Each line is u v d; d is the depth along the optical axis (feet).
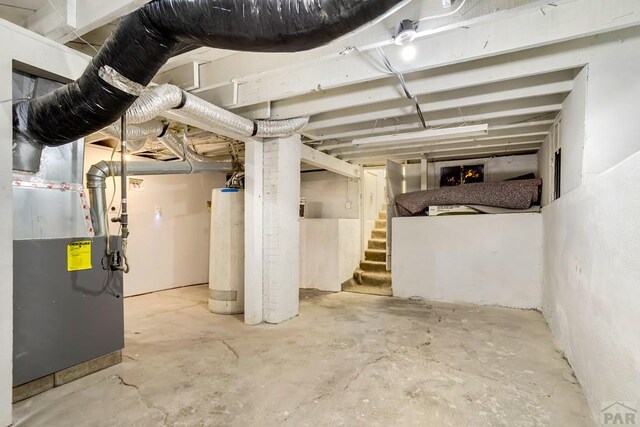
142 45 4.82
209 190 20.79
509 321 12.53
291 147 12.76
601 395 6.01
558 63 7.86
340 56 7.92
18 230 6.98
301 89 9.15
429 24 6.48
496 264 15.10
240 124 10.48
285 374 8.03
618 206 5.36
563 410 6.50
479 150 17.08
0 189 5.99
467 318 12.92
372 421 6.17
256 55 8.54
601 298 6.11
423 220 16.56
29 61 6.44
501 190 15.25
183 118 9.47
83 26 6.16
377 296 17.11
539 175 16.15
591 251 6.79
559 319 10.01
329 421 6.16
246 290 12.15
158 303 15.26
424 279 16.44
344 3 3.88
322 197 21.95
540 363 8.67
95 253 8.30
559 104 10.39
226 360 8.85
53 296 7.43
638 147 7.49
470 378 7.82
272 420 6.19
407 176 20.94
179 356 9.12
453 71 8.71
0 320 5.94
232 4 4.15
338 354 9.24
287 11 4.08
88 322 8.06
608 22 6.19
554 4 5.96
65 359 7.58
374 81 9.74
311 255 19.08
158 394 7.11
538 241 14.39
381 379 7.77
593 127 7.76
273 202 12.22
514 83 9.55
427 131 12.11
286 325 11.91
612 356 5.51
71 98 5.84
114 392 7.20
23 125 6.77
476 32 7.18
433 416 6.32
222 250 13.53
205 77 9.43
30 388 7.03
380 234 23.02
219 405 6.69
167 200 18.49
